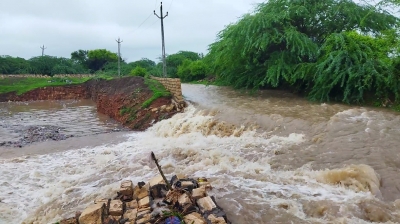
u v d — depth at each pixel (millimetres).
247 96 20109
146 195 6281
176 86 17672
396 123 10758
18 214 7184
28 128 18031
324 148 9102
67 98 38500
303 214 5945
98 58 68250
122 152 11633
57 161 10992
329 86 15945
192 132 12797
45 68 57688
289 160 8695
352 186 6883
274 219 5809
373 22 18609
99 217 5367
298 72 17578
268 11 20406
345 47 15719
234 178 7816
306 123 11250
